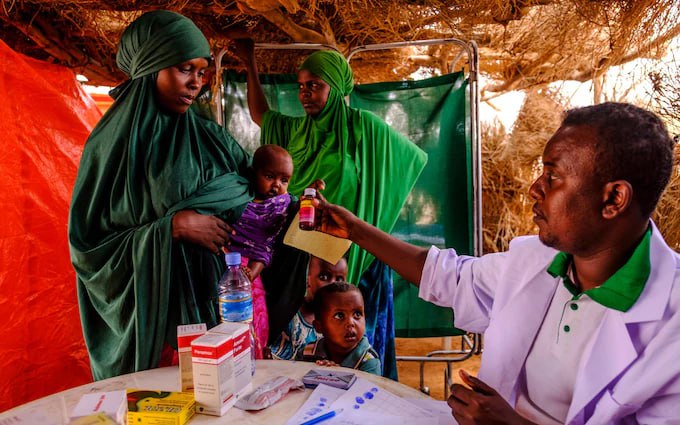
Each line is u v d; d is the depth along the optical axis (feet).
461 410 3.20
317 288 7.92
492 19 9.07
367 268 8.50
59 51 8.60
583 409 3.37
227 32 9.16
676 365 3.06
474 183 9.38
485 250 15.84
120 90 5.73
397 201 8.96
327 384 4.53
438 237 9.78
